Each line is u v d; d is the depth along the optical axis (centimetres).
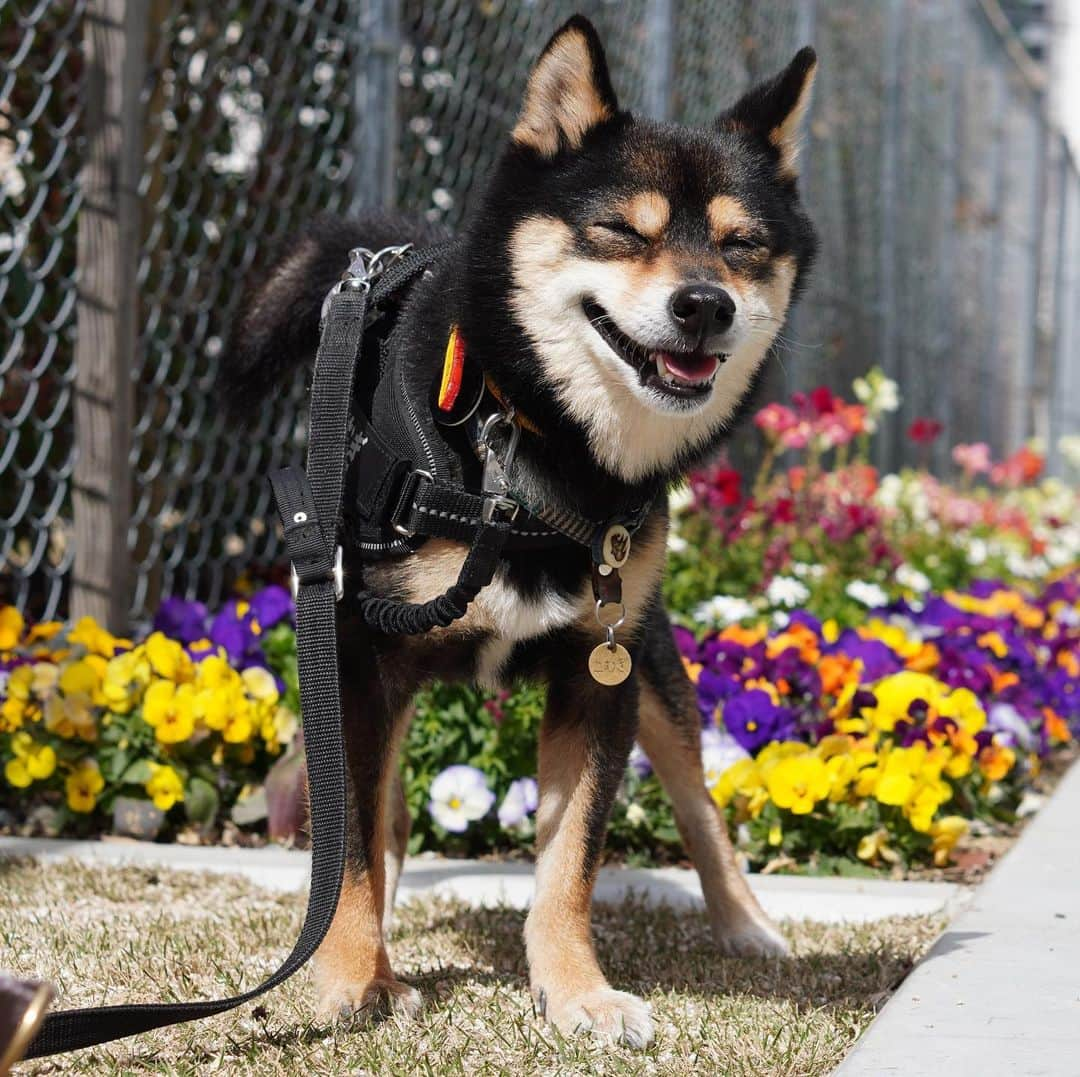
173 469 475
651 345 234
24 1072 199
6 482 445
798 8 888
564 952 233
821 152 897
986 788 391
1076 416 2319
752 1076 201
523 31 597
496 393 230
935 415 1353
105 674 357
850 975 257
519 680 252
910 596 577
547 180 245
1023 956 244
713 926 287
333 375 236
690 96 733
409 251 270
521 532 230
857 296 1015
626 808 354
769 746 355
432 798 343
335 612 224
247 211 506
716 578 520
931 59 1284
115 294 396
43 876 306
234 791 367
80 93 398
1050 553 937
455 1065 200
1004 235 1734
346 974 226
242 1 489
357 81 495
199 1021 220
